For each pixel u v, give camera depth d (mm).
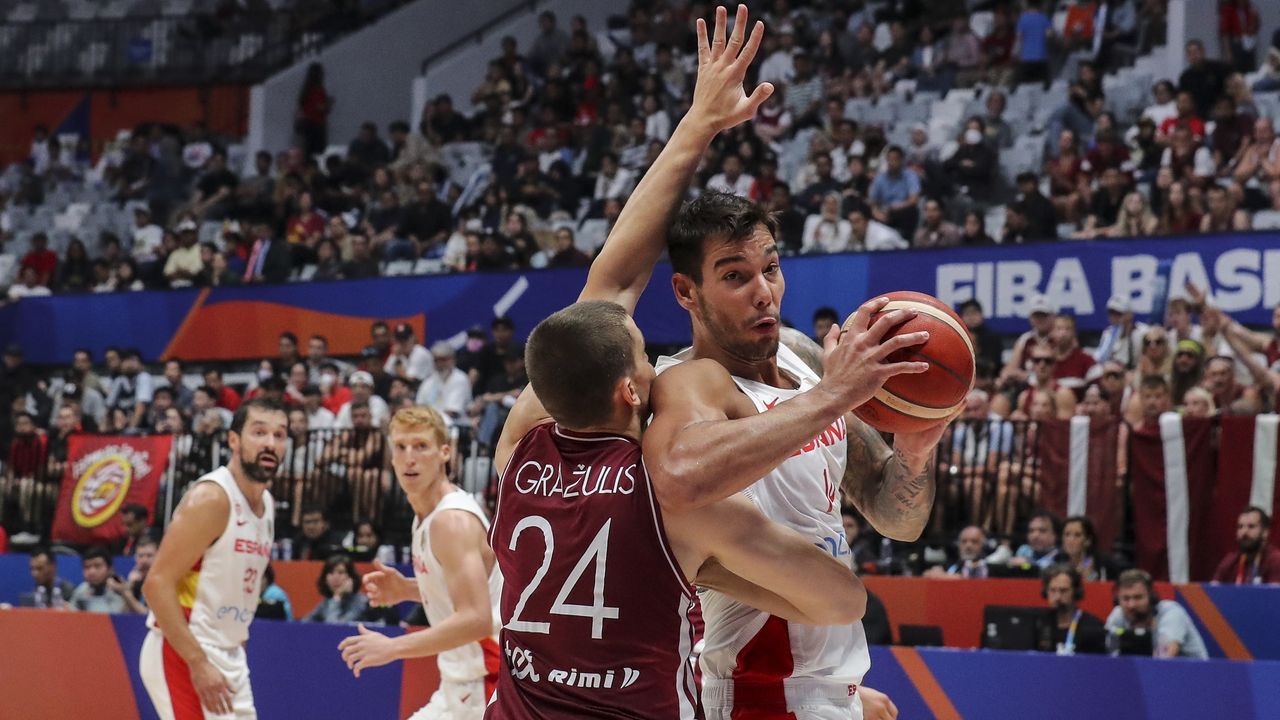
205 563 4730
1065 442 7551
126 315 12961
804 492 2598
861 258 10266
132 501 9797
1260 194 10562
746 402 2338
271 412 4797
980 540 7348
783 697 2592
